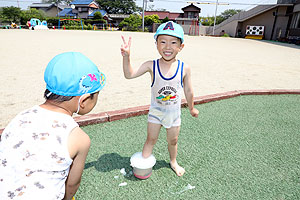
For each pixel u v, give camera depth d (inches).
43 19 1659.7
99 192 74.2
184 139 108.2
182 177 82.7
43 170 40.0
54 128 42.0
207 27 1535.4
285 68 299.7
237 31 1328.7
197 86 195.5
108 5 2365.9
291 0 1073.5
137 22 1700.3
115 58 315.6
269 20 1199.6
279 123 130.2
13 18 1782.7
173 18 1947.6
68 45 465.4
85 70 43.3
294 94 184.9
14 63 259.6
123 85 188.1
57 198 42.3
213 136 112.3
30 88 166.9
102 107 138.5
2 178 39.8
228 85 202.5
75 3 1943.9
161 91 69.6
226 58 379.9
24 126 42.1
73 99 44.3
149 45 535.5
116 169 85.4
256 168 89.1
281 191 77.5
